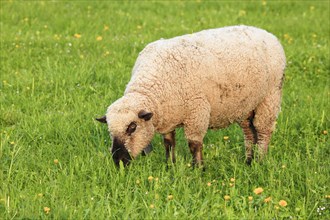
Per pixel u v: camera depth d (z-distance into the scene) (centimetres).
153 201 783
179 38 938
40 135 1055
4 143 986
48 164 924
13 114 1145
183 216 746
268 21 2073
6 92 1295
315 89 1386
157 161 967
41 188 827
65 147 1010
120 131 842
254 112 1019
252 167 922
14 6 2092
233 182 866
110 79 1366
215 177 920
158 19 2041
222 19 2048
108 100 1241
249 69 941
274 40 1008
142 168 905
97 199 816
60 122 1097
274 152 1022
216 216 761
